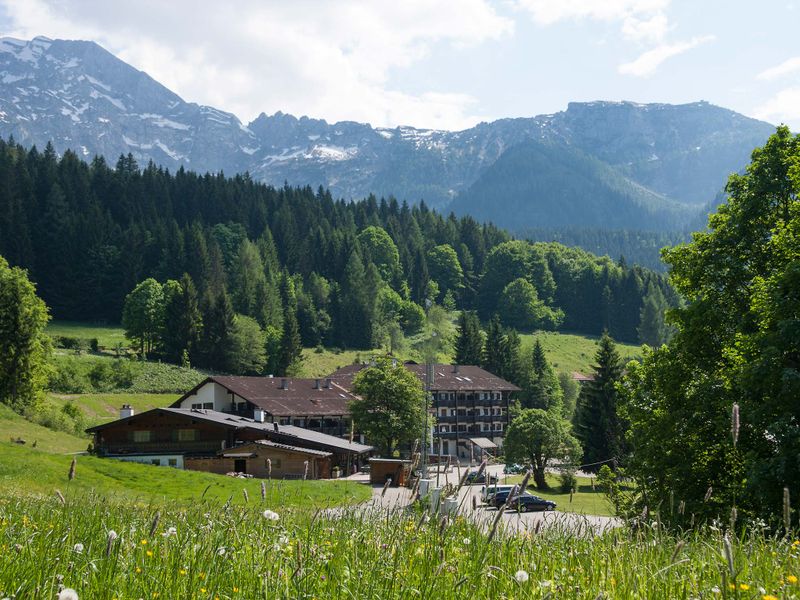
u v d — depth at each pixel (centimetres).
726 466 2962
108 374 11375
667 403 3322
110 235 18025
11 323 8338
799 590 557
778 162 3316
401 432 8156
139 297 14275
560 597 560
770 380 2497
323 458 6531
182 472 4600
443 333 18850
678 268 3547
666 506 2445
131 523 745
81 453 6606
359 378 8338
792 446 2319
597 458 8269
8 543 635
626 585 574
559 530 851
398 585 550
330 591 542
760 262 3278
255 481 4681
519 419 7575
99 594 505
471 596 552
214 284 17850
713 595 534
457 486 797
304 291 19575
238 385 9138
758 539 761
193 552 632
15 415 7512
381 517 820
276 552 614
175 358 13888
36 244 17738
